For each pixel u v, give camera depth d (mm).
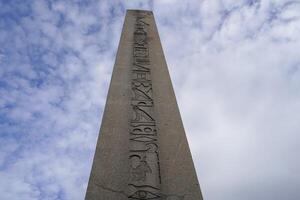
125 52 8734
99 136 6570
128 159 6191
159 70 8281
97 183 5809
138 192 5719
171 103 7445
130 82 7824
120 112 7082
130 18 10227
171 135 6746
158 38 9453
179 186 5891
